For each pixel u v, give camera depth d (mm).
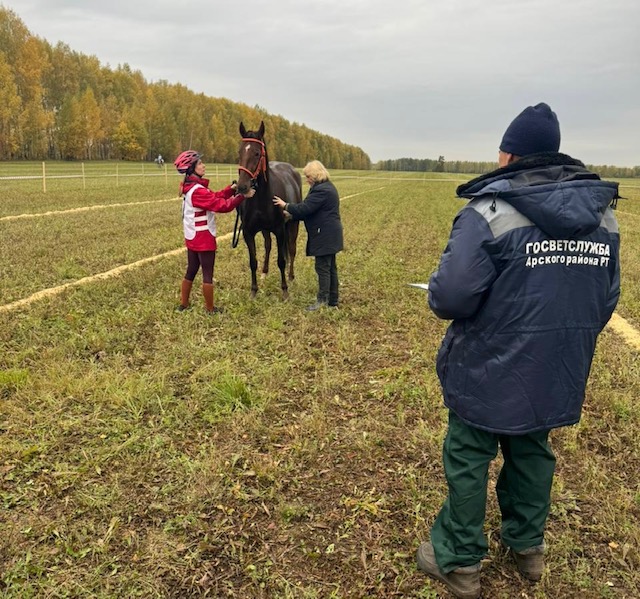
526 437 2418
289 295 7684
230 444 3840
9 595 2516
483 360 2256
